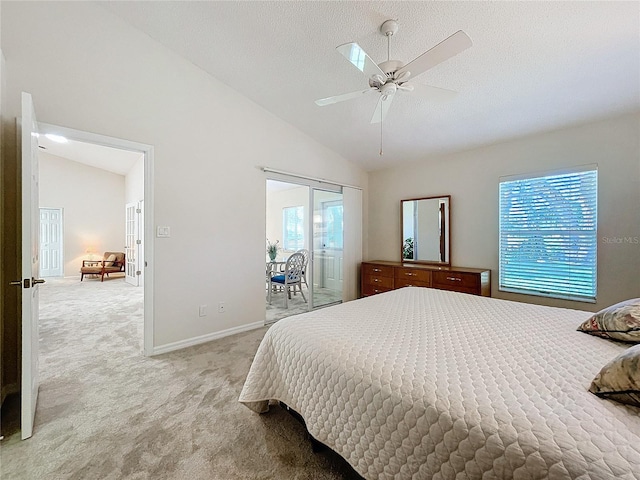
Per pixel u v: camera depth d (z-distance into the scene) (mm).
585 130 2848
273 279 4691
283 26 2232
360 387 1127
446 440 865
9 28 2008
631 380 811
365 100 3012
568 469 668
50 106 2148
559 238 3014
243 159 3301
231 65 2828
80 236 7320
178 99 2803
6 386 2002
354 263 4645
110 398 1910
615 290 2697
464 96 2664
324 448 1441
